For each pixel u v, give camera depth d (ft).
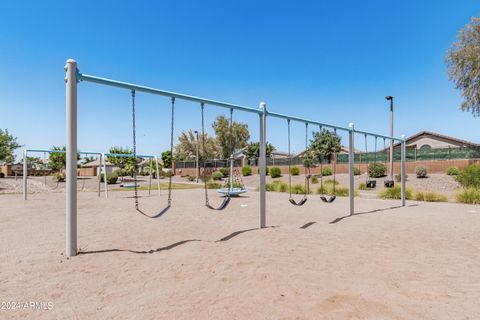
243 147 126.82
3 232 15.30
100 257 10.53
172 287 7.97
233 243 12.68
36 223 18.03
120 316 6.42
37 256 10.69
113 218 19.86
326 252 11.28
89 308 6.81
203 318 6.31
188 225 17.16
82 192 47.57
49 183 72.64
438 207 26.04
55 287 8.00
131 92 12.21
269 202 30.17
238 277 8.67
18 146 94.79
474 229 15.74
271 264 9.79
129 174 108.06
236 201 31.24
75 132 10.62
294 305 6.93
